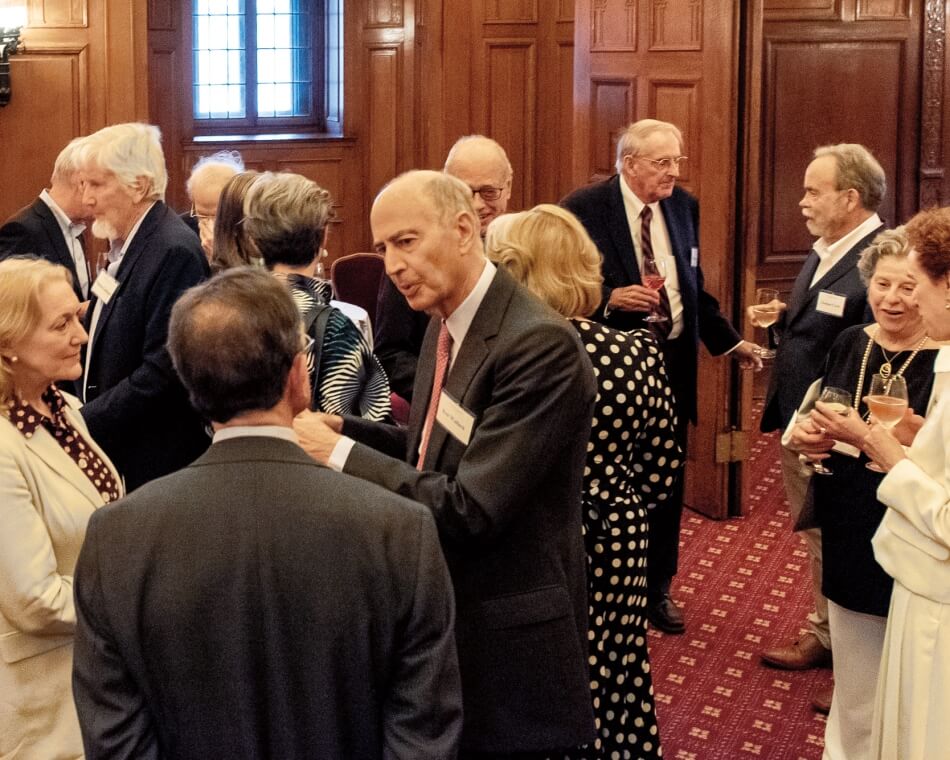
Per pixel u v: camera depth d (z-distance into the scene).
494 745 2.39
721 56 5.20
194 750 1.80
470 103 8.77
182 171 9.62
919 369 3.13
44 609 2.46
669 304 4.54
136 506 1.80
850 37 7.54
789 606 4.80
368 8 9.81
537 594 2.36
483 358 2.33
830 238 4.21
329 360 2.82
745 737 3.82
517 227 2.74
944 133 7.71
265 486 1.79
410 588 1.80
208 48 9.89
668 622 4.55
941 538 2.53
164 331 3.34
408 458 2.58
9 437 2.49
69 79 6.70
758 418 7.32
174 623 1.76
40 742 2.61
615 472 2.80
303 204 2.85
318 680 1.78
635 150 4.47
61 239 4.35
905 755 2.65
